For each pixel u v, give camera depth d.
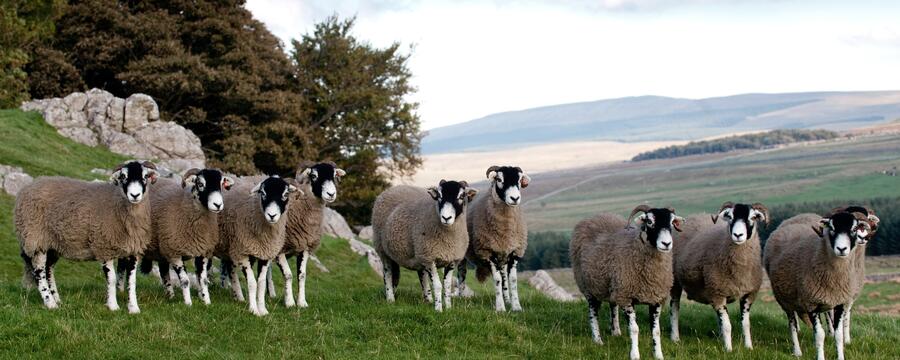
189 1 46.81
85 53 43.84
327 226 32.25
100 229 13.06
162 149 36.09
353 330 13.29
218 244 14.52
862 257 13.70
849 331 14.82
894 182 183.75
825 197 167.38
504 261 16.27
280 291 19.95
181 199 13.94
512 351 12.73
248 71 46.03
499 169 15.70
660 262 12.34
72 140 33.50
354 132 52.50
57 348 11.30
